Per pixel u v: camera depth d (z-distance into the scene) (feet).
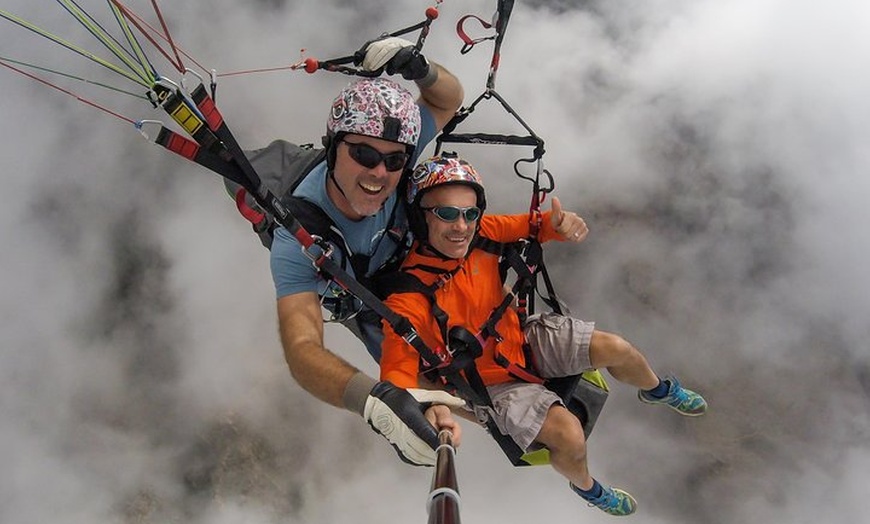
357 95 4.31
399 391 3.47
